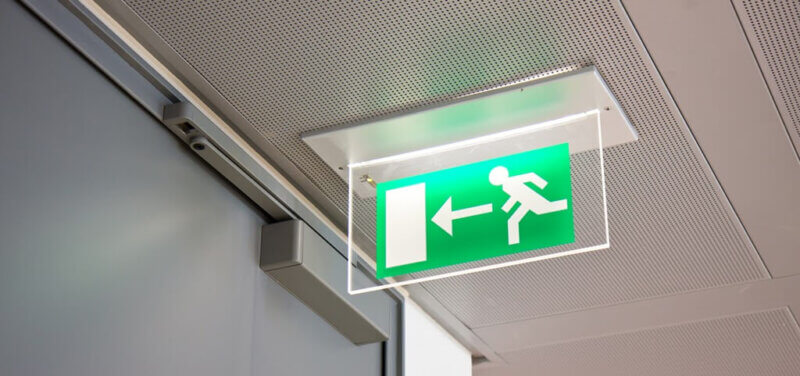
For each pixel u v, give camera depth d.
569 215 3.93
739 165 4.69
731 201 4.95
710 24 3.91
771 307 5.82
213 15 3.91
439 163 4.58
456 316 6.05
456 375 6.20
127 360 3.69
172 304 3.99
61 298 3.46
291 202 4.74
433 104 4.33
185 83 4.28
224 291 4.34
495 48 4.04
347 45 4.04
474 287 5.73
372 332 5.23
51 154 3.55
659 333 6.14
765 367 6.41
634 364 6.49
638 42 4.01
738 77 4.18
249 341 4.43
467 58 4.09
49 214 3.49
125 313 3.73
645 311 5.92
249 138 4.57
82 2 3.80
